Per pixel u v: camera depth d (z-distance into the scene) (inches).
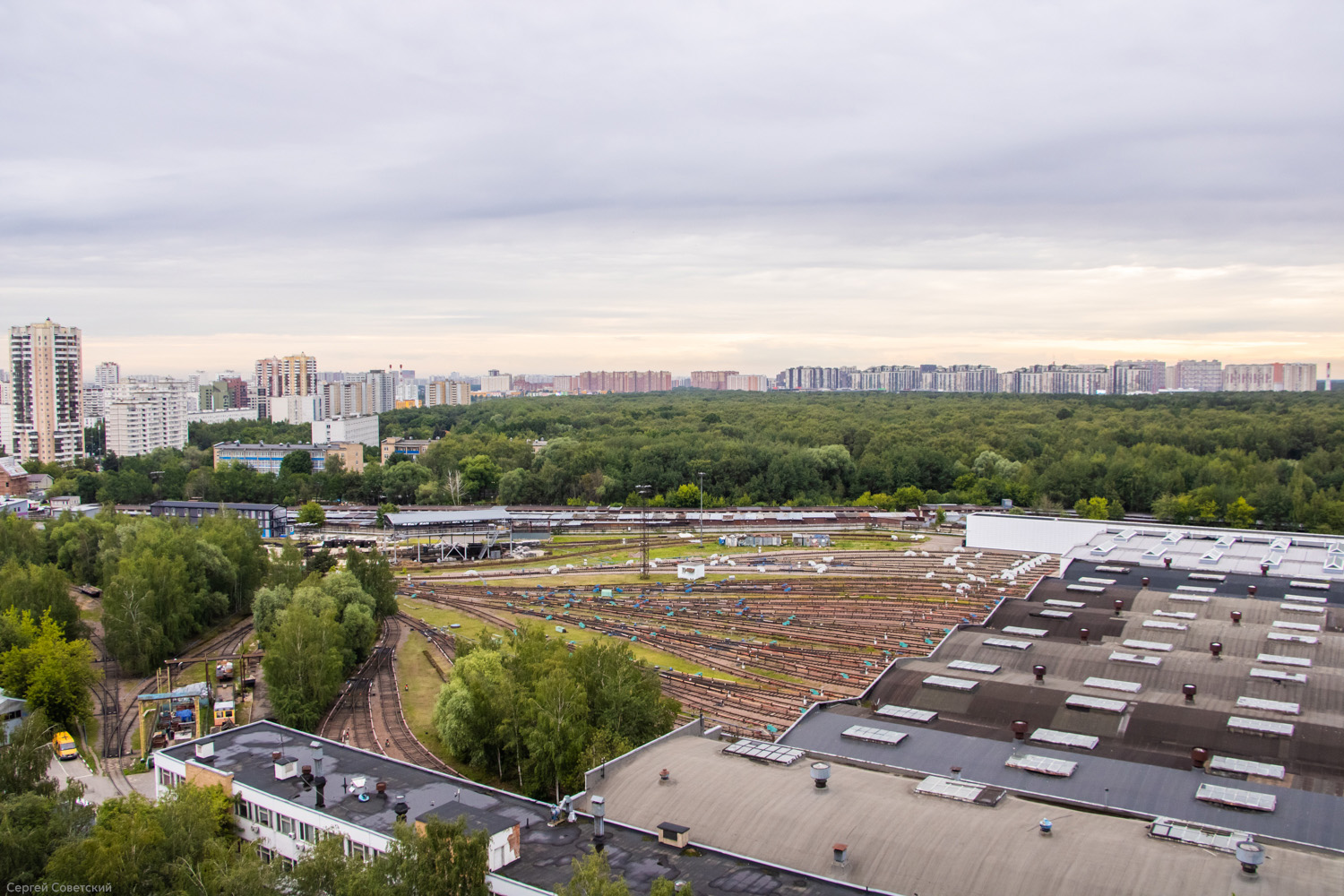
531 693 4793.3
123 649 6540.4
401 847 2856.8
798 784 3484.3
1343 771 3873.0
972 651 5369.1
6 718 5241.1
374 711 5920.3
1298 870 2807.6
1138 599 6269.7
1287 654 5128.0
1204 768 3919.8
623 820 3321.9
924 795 3430.1
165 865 3068.4
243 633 7849.4
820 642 7391.7
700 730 4407.0
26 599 6781.5
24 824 3257.9
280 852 3464.6
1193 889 2741.1
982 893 2834.6
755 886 2874.0
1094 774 3892.7
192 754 3870.6
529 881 2893.7
